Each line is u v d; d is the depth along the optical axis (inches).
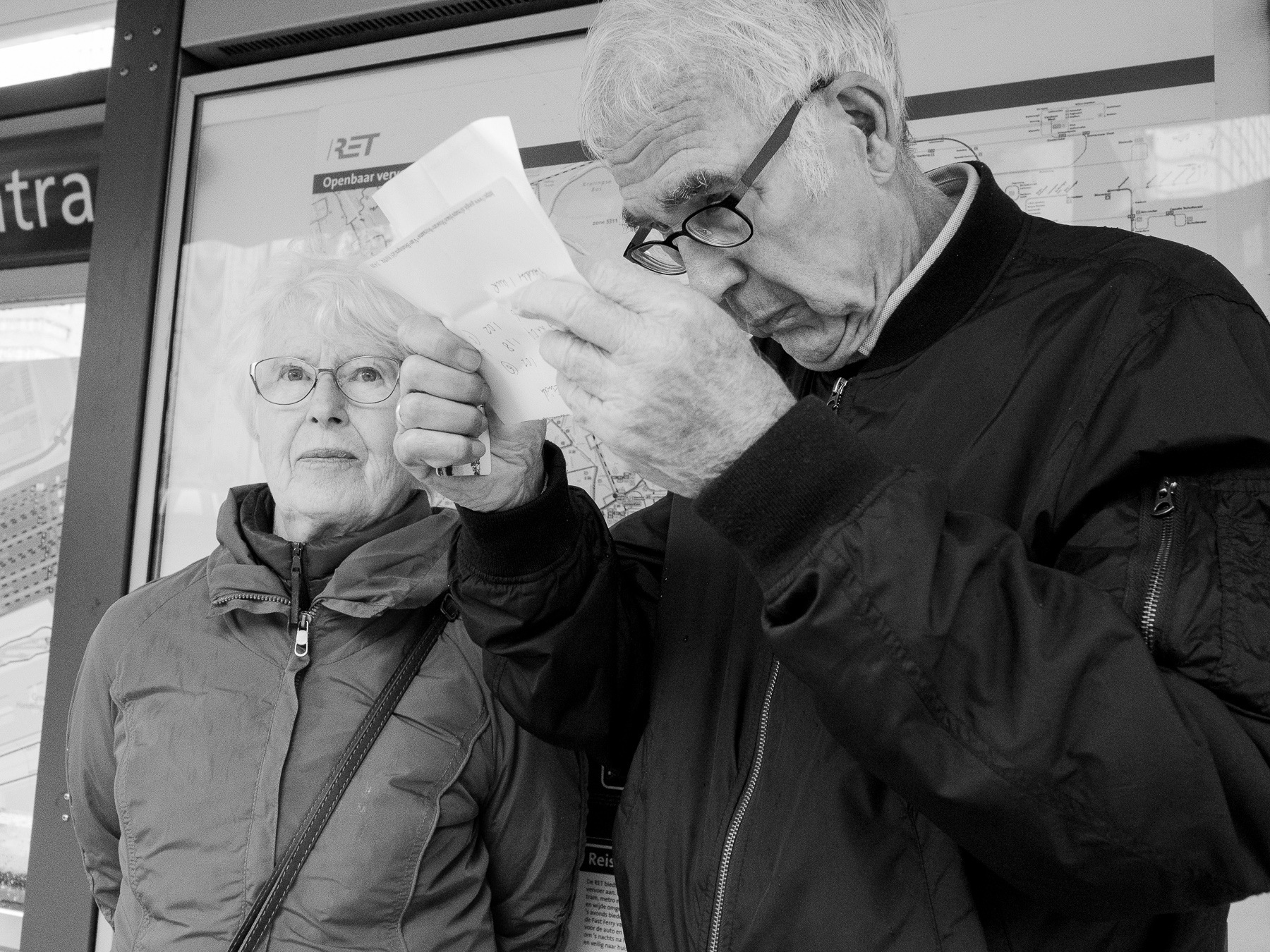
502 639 44.8
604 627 45.4
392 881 50.7
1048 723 29.8
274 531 61.1
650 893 42.0
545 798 56.5
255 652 55.6
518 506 43.4
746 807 39.4
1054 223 43.4
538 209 33.6
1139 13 62.3
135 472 85.4
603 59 38.9
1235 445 32.4
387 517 59.6
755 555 32.6
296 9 82.4
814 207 37.9
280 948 49.4
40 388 103.0
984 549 31.8
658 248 43.9
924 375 40.1
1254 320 35.8
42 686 99.5
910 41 66.7
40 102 97.7
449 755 53.4
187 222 86.9
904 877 35.2
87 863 61.8
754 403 32.7
